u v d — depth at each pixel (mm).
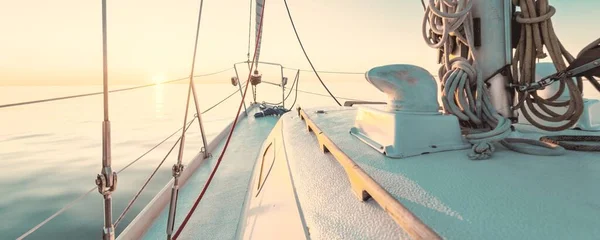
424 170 1613
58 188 11828
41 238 7340
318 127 2865
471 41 2184
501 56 2211
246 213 2568
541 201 1210
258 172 3643
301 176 2090
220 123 29469
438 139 1965
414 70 2096
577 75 1980
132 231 2637
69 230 7660
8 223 8633
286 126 3957
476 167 1620
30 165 15352
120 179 11570
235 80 9953
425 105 2047
